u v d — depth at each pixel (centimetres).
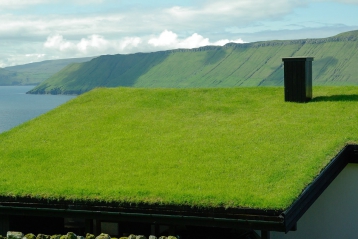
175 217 1024
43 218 1259
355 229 1248
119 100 2084
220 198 1029
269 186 1094
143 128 1680
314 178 1123
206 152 1377
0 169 1355
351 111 1627
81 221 1240
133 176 1226
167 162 1316
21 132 1750
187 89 2169
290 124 1557
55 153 1475
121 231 1178
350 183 1270
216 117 1761
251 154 1323
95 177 1234
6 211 1138
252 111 1791
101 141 1566
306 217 1271
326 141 1353
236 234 1219
